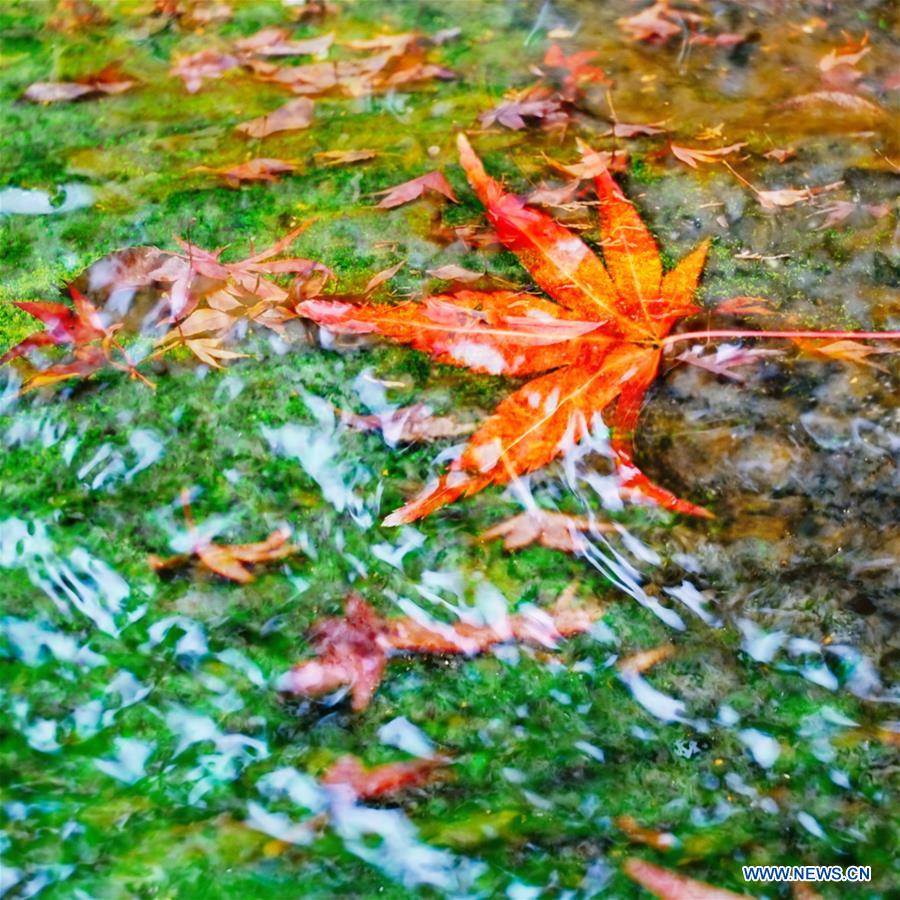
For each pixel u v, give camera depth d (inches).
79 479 17.8
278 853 17.1
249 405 18.0
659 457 17.8
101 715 17.4
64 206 18.8
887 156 18.9
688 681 17.5
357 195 18.7
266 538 17.7
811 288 18.3
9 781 17.2
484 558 17.7
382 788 17.3
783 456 17.8
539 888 17.1
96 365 18.1
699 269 18.3
